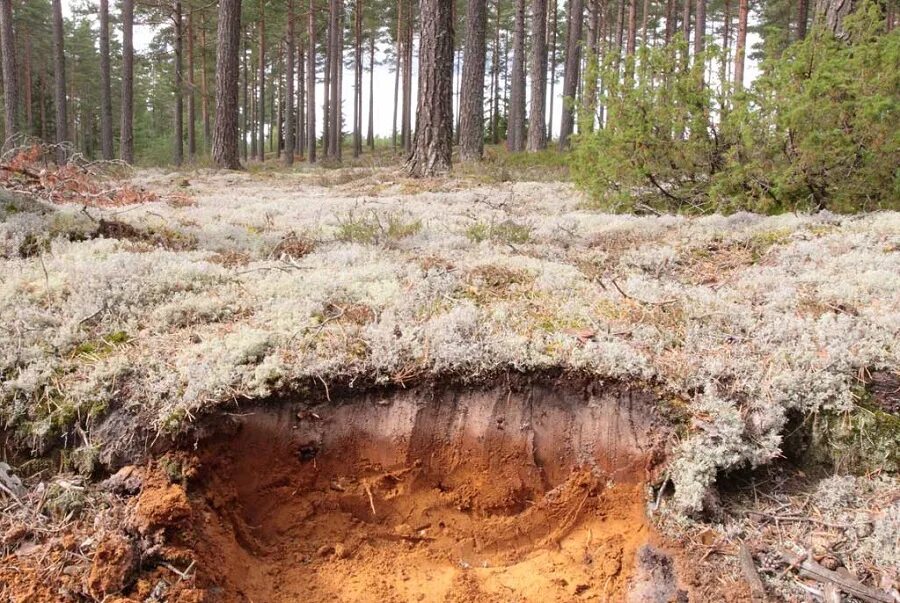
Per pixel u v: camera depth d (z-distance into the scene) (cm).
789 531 279
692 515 289
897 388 320
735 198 666
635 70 714
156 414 296
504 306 392
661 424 314
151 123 5225
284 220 691
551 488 322
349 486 316
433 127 1182
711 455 294
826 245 507
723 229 585
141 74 4409
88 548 258
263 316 368
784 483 304
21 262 419
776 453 297
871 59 609
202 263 443
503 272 457
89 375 313
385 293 404
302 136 3731
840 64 600
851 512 283
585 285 437
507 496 319
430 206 793
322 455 317
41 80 3881
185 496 271
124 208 661
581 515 314
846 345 338
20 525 265
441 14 1146
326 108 3297
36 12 3534
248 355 330
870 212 614
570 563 295
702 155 709
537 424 326
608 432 321
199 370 312
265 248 538
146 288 392
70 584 245
